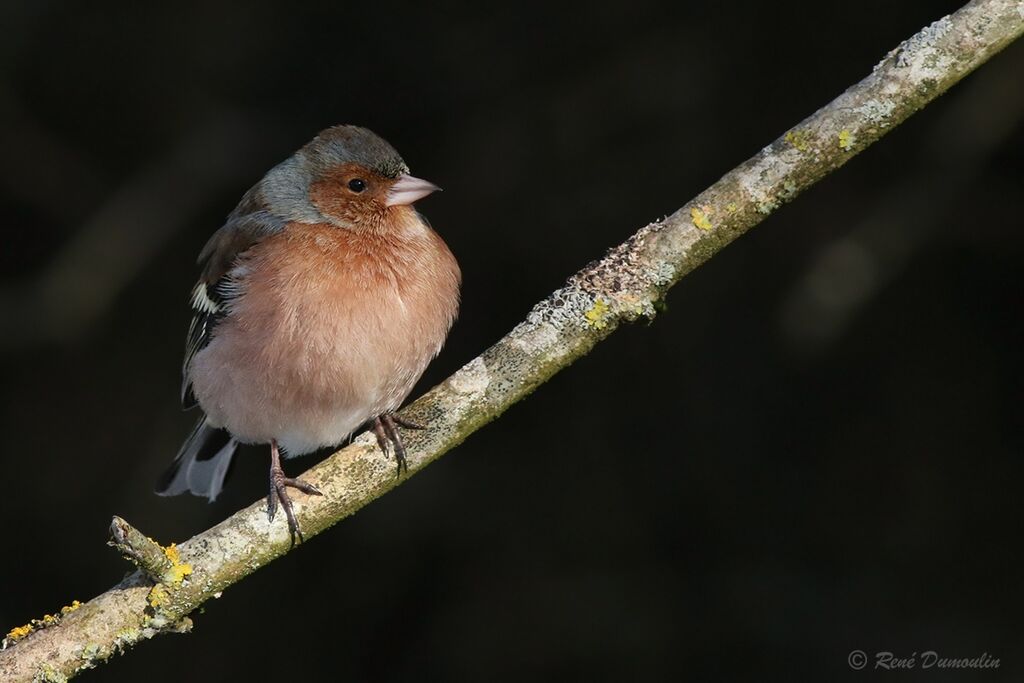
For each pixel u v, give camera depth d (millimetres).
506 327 11609
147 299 12570
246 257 7461
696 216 5918
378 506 11672
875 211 10469
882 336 11188
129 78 12539
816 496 11094
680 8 11508
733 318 11398
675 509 11250
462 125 11914
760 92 11305
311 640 11602
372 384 7359
